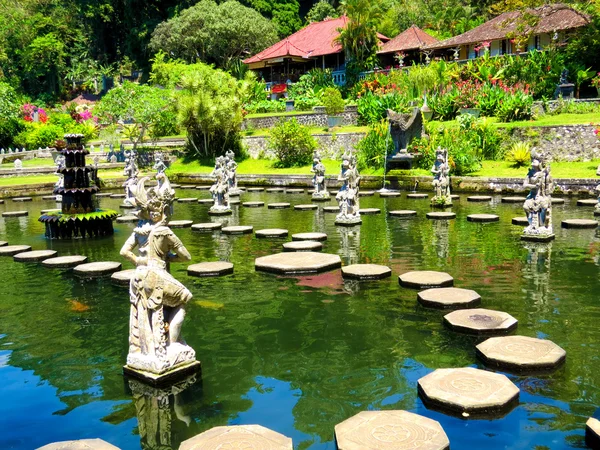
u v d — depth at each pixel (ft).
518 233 43.57
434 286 28.45
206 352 20.68
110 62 262.06
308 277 31.40
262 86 151.74
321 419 15.69
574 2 118.62
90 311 26.32
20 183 91.56
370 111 108.78
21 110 164.14
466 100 103.19
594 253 35.73
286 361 19.72
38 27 241.14
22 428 15.70
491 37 129.39
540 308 24.82
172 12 229.25
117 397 17.30
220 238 44.45
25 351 21.44
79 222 47.83
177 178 108.58
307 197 75.92
